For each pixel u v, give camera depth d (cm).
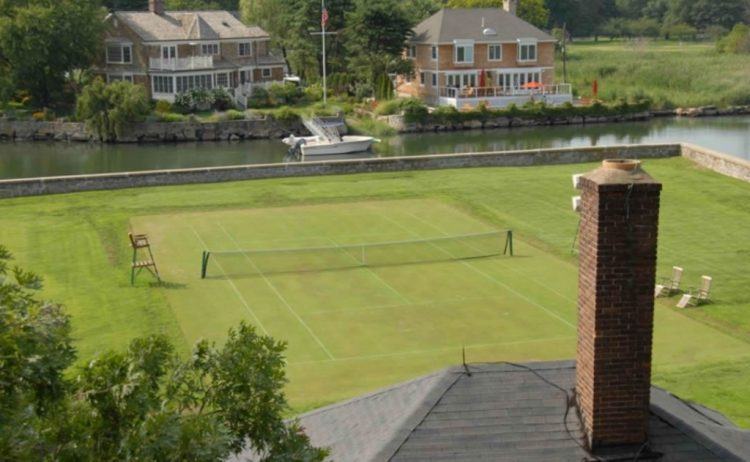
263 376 1368
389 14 10656
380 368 3161
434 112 9938
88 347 3341
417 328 3547
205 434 1195
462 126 10038
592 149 6738
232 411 1352
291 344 3388
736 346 3359
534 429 1495
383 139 9456
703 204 5475
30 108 10325
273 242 4784
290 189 5975
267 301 3869
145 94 9769
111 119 9400
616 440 1477
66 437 1209
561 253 4566
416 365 3184
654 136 9338
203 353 1376
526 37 11000
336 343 3397
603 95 10981
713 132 9550
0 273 1297
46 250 4666
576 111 10344
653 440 1477
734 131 9600
